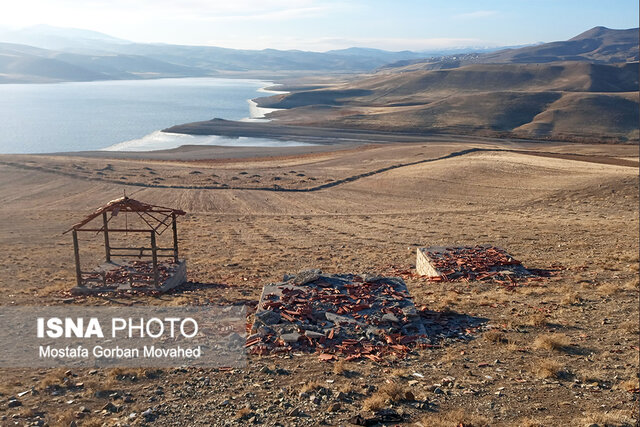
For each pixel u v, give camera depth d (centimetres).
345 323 1638
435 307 1941
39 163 9050
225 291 2402
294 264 3316
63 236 4506
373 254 3666
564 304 1983
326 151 12388
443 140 15138
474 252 2845
